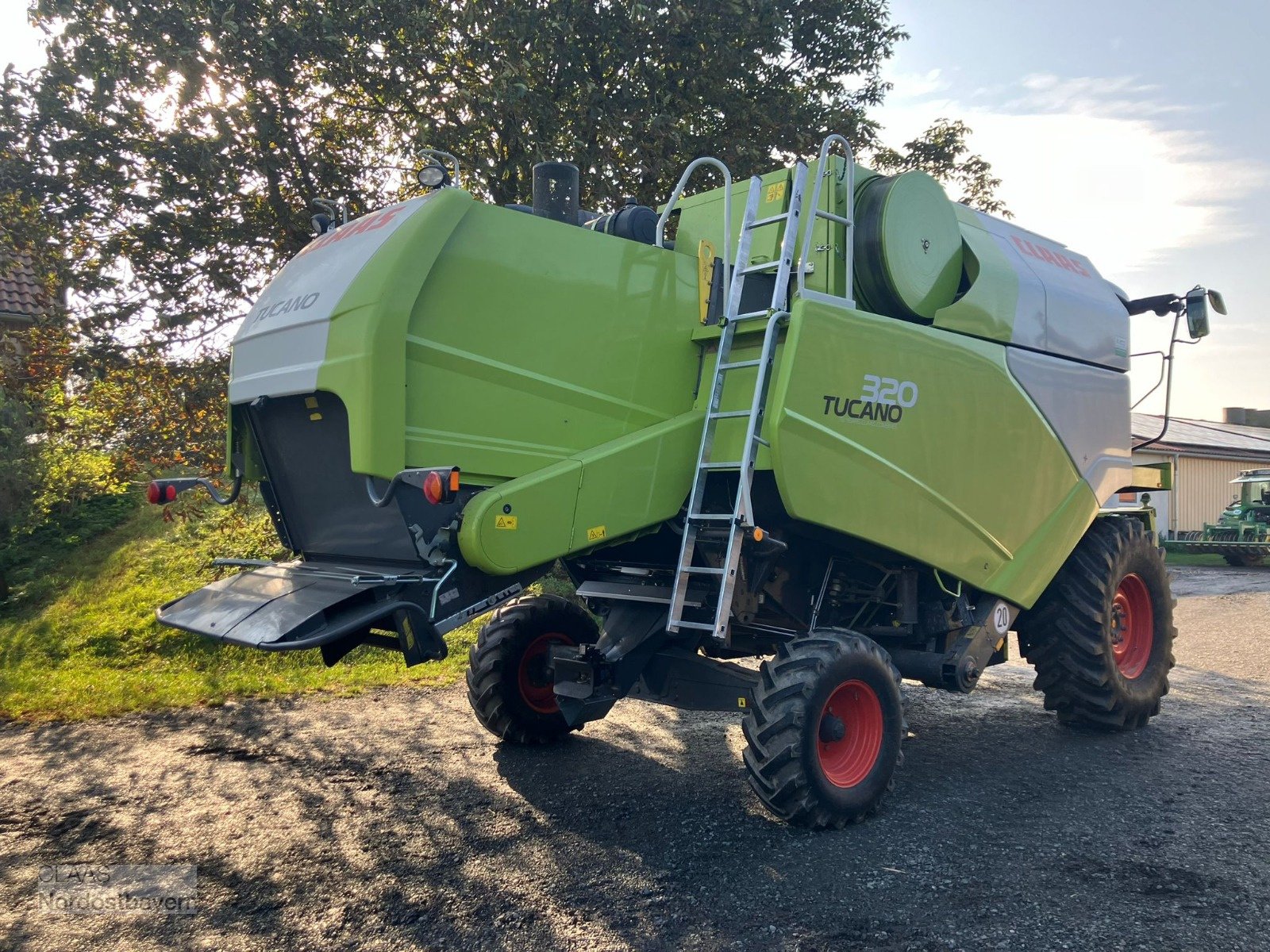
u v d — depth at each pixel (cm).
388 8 934
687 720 629
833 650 418
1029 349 568
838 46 1251
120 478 1032
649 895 342
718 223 510
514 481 396
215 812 438
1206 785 471
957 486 504
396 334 374
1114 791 463
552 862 375
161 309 972
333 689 710
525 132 945
